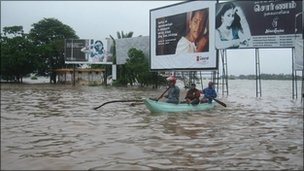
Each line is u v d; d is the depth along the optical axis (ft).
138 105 71.87
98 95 107.14
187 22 114.01
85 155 30.12
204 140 36.91
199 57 110.11
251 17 97.04
